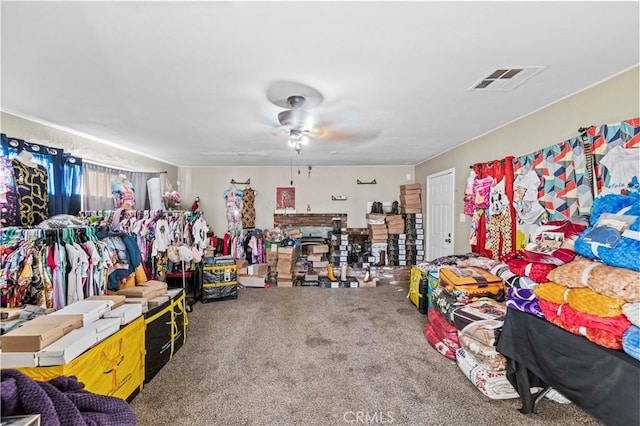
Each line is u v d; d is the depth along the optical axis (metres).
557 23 1.31
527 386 1.80
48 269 2.13
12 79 1.89
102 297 2.08
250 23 1.31
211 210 6.08
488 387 1.97
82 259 2.24
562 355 1.51
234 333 3.01
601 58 1.64
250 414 1.83
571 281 1.47
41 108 2.45
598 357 1.32
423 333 3.03
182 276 4.05
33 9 1.20
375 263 5.46
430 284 3.37
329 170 6.05
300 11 1.22
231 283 4.16
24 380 0.93
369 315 3.54
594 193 1.95
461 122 2.88
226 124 2.91
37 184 2.70
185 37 1.42
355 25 1.33
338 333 3.02
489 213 3.14
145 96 2.18
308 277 5.14
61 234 2.23
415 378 2.22
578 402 1.43
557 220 2.07
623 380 1.21
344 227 6.04
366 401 1.95
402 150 4.33
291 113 2.40
